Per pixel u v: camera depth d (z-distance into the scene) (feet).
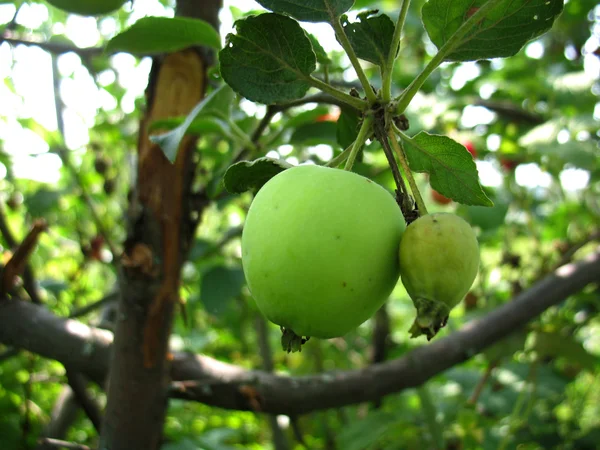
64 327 0.99
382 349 2.01
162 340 0.87
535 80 1.77
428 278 0.53
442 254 0.53
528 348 1.56
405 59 2.25
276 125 1.40
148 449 0.89
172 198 0.89
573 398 2.17
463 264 0.53
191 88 0.92
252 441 2.28
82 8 1.01
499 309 1.31
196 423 2.07
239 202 1.85
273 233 0.54
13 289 0.99
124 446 0.88
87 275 2.05
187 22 0.85
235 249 1.92
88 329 1.01
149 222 0.87
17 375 1.75
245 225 0.59
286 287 0.53
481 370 1.92
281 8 0.61
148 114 0.91
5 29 1.46
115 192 1.85
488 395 1.69
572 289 1.35
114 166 1.88
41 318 0.99
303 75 0.64
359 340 2.36
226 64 0.63
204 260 1.63
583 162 1.52
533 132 1.62
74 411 1.48
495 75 1.84
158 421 0.90
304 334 0.56
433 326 0.52
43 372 1.86
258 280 0.55
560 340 1.53
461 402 1.75
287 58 0.63
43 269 2.18
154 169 0.89
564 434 1.77
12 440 1.47
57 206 1.88
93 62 1.79
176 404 1.84
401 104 0.61
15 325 0.97
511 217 2.00
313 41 0.81
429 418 1.49
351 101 0.62
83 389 1.08
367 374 1.11
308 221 0.53
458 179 0.66
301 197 0.54
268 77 0.64
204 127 0.91
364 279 0.53
